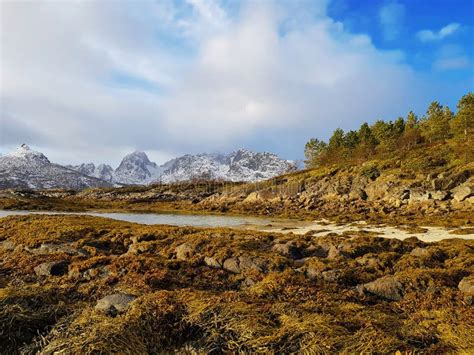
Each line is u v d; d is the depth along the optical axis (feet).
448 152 261.65
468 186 190.80
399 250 71.20
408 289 41.65
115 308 34.47
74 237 83.05
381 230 125.08
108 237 83.66
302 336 27.84
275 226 159.53
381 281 43.60
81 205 367.86
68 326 31.81
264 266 54.95
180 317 32.37
